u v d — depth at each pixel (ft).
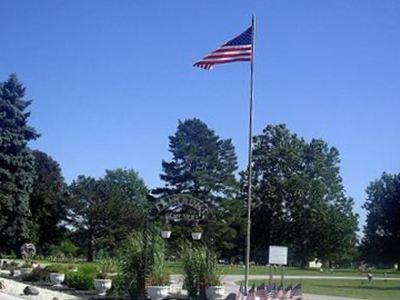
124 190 409.49
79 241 279.49
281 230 348.18
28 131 201.57
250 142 86.69
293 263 355.77
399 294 128.57
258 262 353.92
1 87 201.46
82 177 281.13
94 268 105.19
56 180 273.33
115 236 270.67
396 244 376.68
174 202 97.60
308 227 342.44
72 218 272.51
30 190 202.59
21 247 198.49
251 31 86.22
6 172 194.29
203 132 316.60
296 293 89.66
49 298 90.38
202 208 98.17
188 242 96.89
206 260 87.71
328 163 365.40
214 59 85.92
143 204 404.98
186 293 94.32
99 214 270.26
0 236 198.49
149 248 88.74
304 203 347.97
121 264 90.84
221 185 314.76
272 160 362.74
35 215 259.60
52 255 281.74
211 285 85.40
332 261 367.04
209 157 314.14
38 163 269.64
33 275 119.34
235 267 266.16
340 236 340.39
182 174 311.88
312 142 368.27
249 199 86.38
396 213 378.94
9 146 196.85
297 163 363.35
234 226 308.19
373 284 170.91
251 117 86.94
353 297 113.91
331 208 347.36
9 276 130.52
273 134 368.89
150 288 85.30
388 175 386.52
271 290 85.92
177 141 315.37
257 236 355.15
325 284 161.27
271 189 353.92
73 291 101.45
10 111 199.31
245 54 85.97
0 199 192.65
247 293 81.41
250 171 86.58
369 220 387.14
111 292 93.40
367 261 382.83
